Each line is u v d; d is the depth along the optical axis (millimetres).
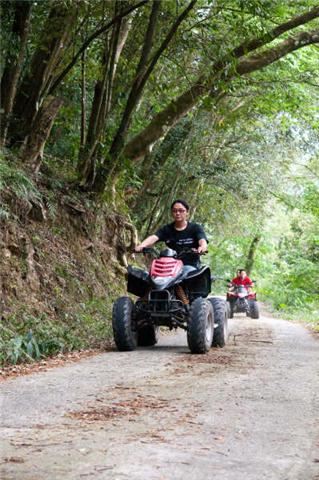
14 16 11977
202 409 4789
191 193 23000
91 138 14984
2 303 10070
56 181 14203
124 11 12562
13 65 12188
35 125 13102
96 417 4465
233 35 13781
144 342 9859
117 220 16781
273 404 5055
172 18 13953
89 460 3379
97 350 9195
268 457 3539
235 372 6832
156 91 16516
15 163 12617
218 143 22109
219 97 17406
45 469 3215
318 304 32531
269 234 45000
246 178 22562
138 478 3092
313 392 5652
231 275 47531
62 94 16266
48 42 12586
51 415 4520
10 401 5043
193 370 6949
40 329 9375
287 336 12891
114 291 15039
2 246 11109
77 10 12242
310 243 33250
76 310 12086
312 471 3316
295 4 14445
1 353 7637
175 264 9039
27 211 12289
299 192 25531
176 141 20391
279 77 17094
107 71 13898
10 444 3695
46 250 12742
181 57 15188
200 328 8547
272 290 39250
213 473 3209
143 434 3980
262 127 22438
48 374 6590
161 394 5414
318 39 15117
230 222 26641
